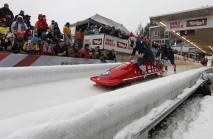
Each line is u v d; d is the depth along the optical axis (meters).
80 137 1.30
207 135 2.34
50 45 6.00
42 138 1.04
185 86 4.14
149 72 4.77
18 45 5.00
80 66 5.14
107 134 1.63
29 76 3.82
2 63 4.41
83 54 6.61
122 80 3.68
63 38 8.34
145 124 2.04
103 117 1.52
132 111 1.97
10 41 4.80
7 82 3.44
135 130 1.88
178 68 9.57
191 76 4.56
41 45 5.52
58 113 1.30
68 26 8.48
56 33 7.12
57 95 3.21
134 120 2.07
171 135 2.48
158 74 5.72
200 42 16.05
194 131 2.47
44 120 1.17
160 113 2.41
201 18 9.09
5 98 2.88
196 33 12.38
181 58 20.34
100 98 1.76
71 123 1.23
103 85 3.59
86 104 1.53
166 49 6.42
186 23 9.62
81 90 3.64
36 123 1.12
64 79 4.61
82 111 1.40
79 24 12.17
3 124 1.08
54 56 5.53
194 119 3.01
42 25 7.07
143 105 2.20
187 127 2.68
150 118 2.21
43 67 4.14
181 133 2.51
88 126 1.36
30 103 2.72
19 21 5.95
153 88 2.50
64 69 4.62
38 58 5.14
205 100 4.16
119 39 10.54
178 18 9.80
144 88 2.41
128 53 11.44
